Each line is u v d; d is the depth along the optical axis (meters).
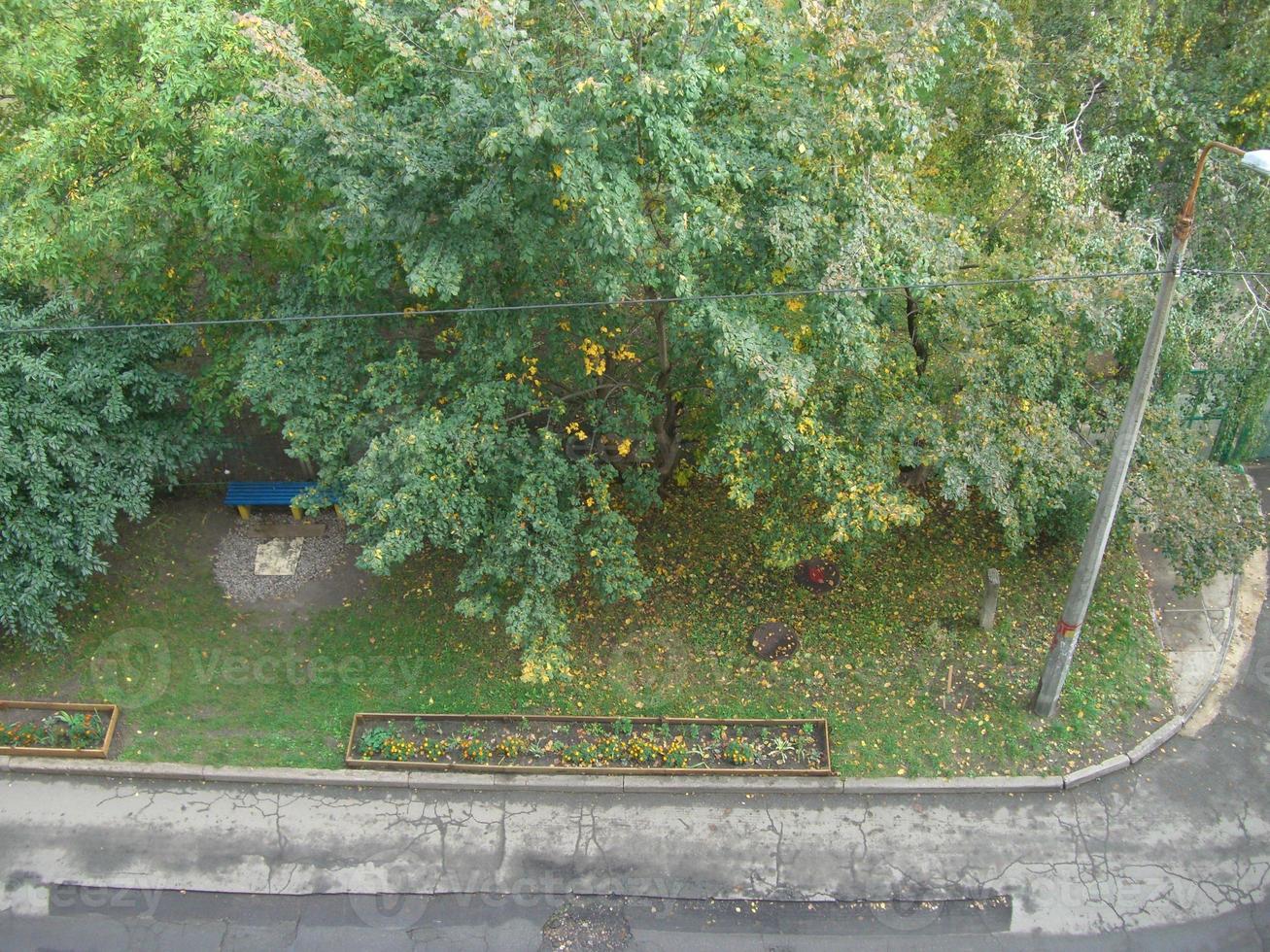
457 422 9.76
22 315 10.75
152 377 11.34
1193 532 10.58
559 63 9.05
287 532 13.66
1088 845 10.23
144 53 9.83
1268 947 9.32
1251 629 12.53
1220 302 11.81
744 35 9.40
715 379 9.38
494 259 9.70
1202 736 11.27
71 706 11.52
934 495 13.79
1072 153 11.53
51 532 10.71
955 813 10.59
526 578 10.73
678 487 14.02
